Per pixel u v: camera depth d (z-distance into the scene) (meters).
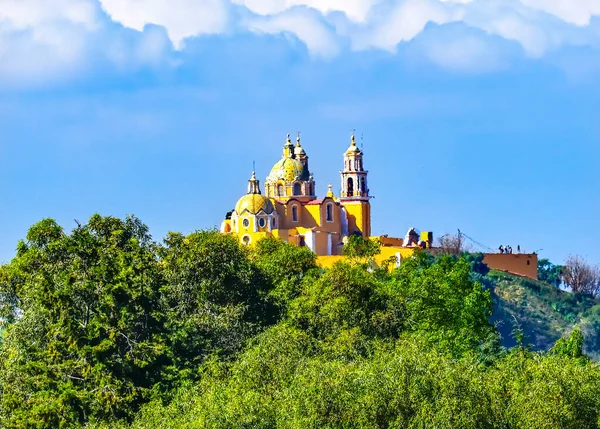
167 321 182.50
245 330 186.50
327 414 144.38
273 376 158.25
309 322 191.62
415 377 145.88
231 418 143.62
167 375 169.62
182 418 148.50
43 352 171.00
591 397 151.88
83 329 173.38
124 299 179.00
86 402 163.12
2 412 166.75
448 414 142.50
